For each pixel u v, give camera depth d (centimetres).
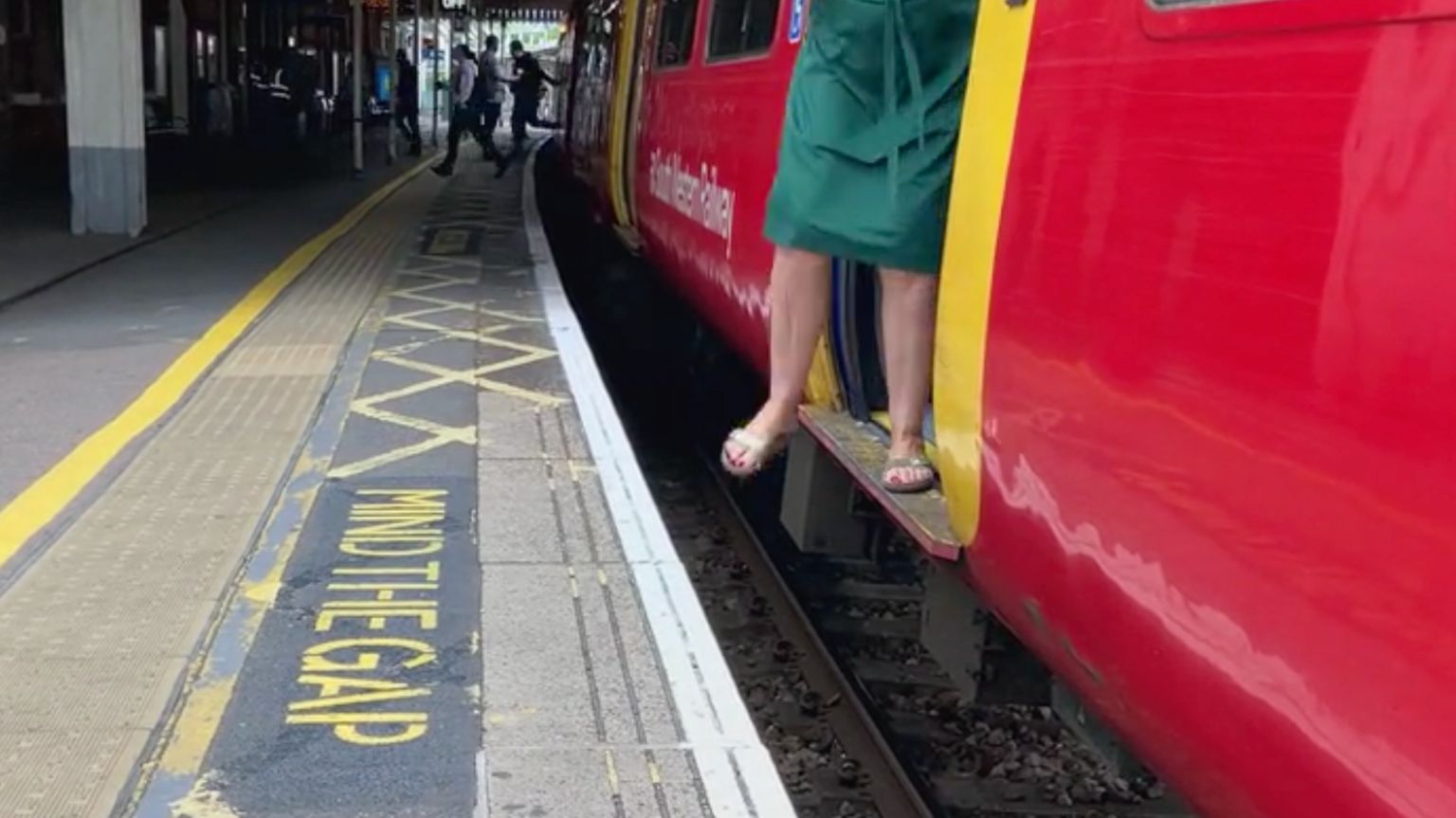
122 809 279
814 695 489
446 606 387
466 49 2144
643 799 287
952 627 415
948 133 347
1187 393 229
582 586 404
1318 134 200
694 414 880
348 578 408
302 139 3066
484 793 288
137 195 1234
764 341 566
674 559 426
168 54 2677
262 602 389
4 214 1364
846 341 432
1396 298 181
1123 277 252
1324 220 197
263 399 626
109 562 418
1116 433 254
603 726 319
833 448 416
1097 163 266
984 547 327
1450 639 171
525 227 1374
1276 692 208
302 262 1087
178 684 336
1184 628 234
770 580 595
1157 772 274
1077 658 292
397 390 642
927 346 364
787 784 432
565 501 481
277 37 3481
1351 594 189
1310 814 206
